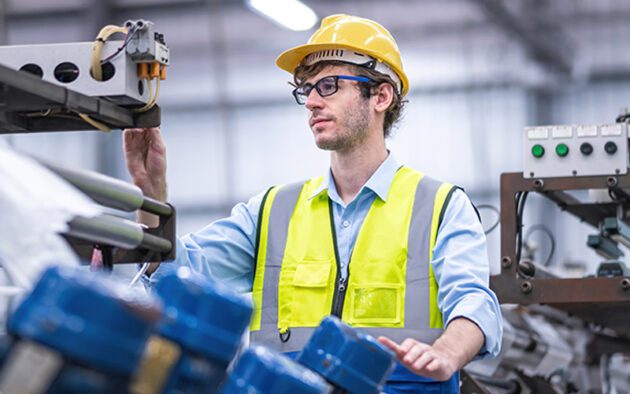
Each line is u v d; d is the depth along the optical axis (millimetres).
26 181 1353
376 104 2625
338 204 2621
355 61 2590
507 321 3959
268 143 10156
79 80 2191
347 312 2498
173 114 10320
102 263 2002
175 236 2125
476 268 2396
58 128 2254
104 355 1028
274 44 10219
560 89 9969
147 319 1055
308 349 1487
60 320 1018
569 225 9703
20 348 1044
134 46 2195
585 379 4523
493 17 9531
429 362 1852
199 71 10297
